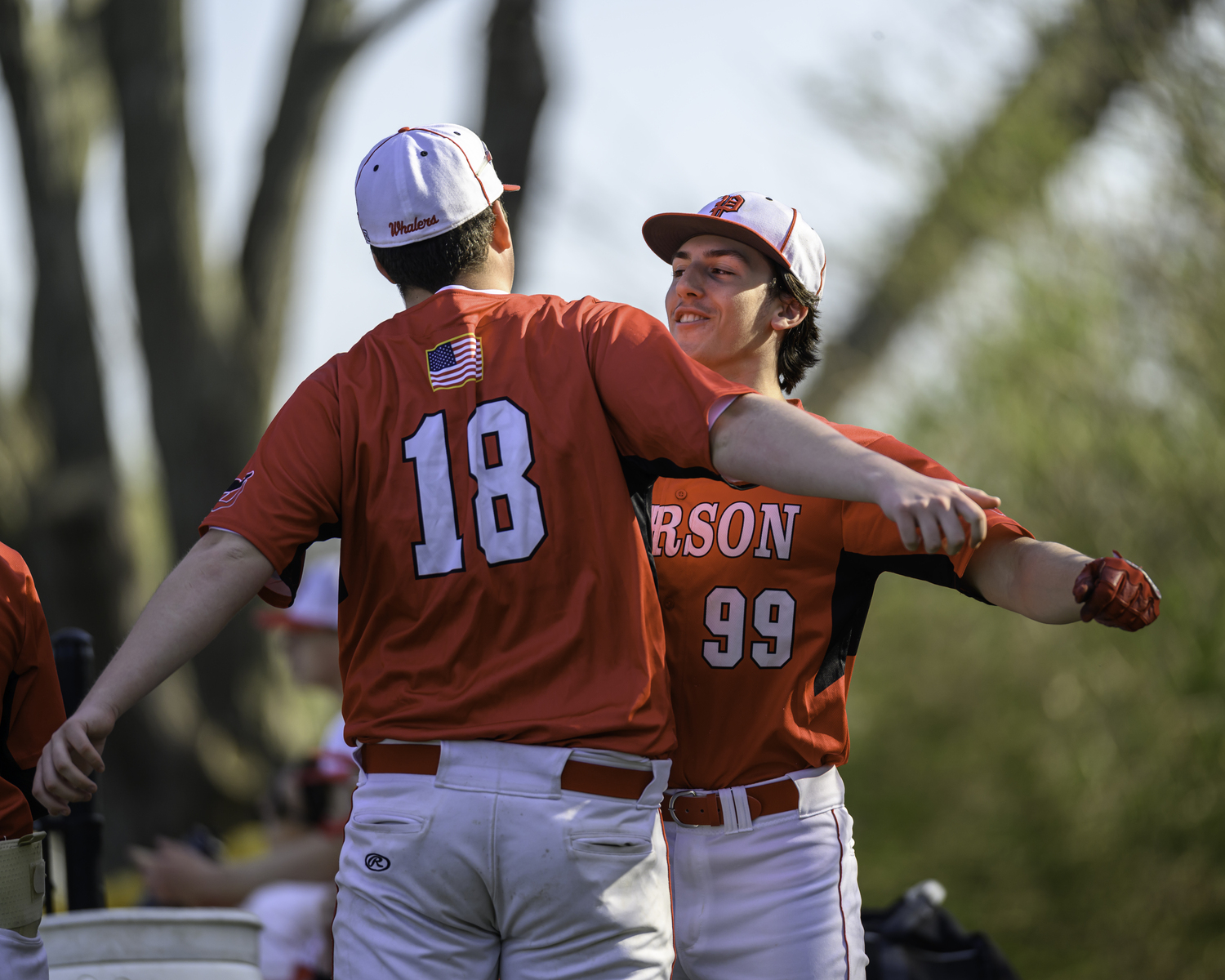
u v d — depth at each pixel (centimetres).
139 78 2895
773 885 766
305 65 3056
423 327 671
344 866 661
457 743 625
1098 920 1881
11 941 684
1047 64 2245
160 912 973
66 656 1028
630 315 657
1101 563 636
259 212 3073
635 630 631
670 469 628
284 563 641
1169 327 2062
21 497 3078
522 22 2877
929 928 1008
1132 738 1950
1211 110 2041
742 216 809
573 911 618
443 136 702
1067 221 2211
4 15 2998
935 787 2278
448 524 634
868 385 2752
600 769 618
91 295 3080
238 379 3000
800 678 773
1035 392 2250
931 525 546
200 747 2925
